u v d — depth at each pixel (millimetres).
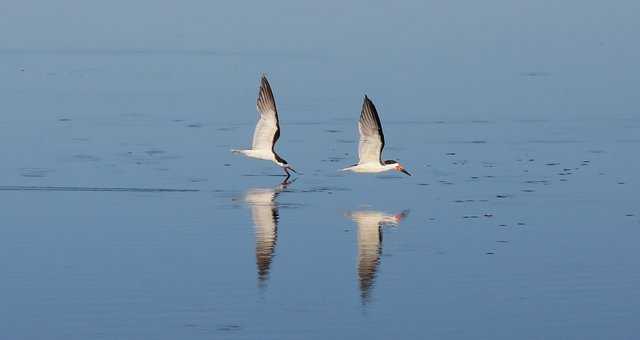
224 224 31875
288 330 23375
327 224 32031
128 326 23453
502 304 25156
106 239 30156
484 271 27562
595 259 28625
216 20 81375
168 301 25031
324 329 23516
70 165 39281
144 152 41812
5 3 85938
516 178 38219
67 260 28109
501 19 82250
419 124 48281
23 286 25953
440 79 60656
